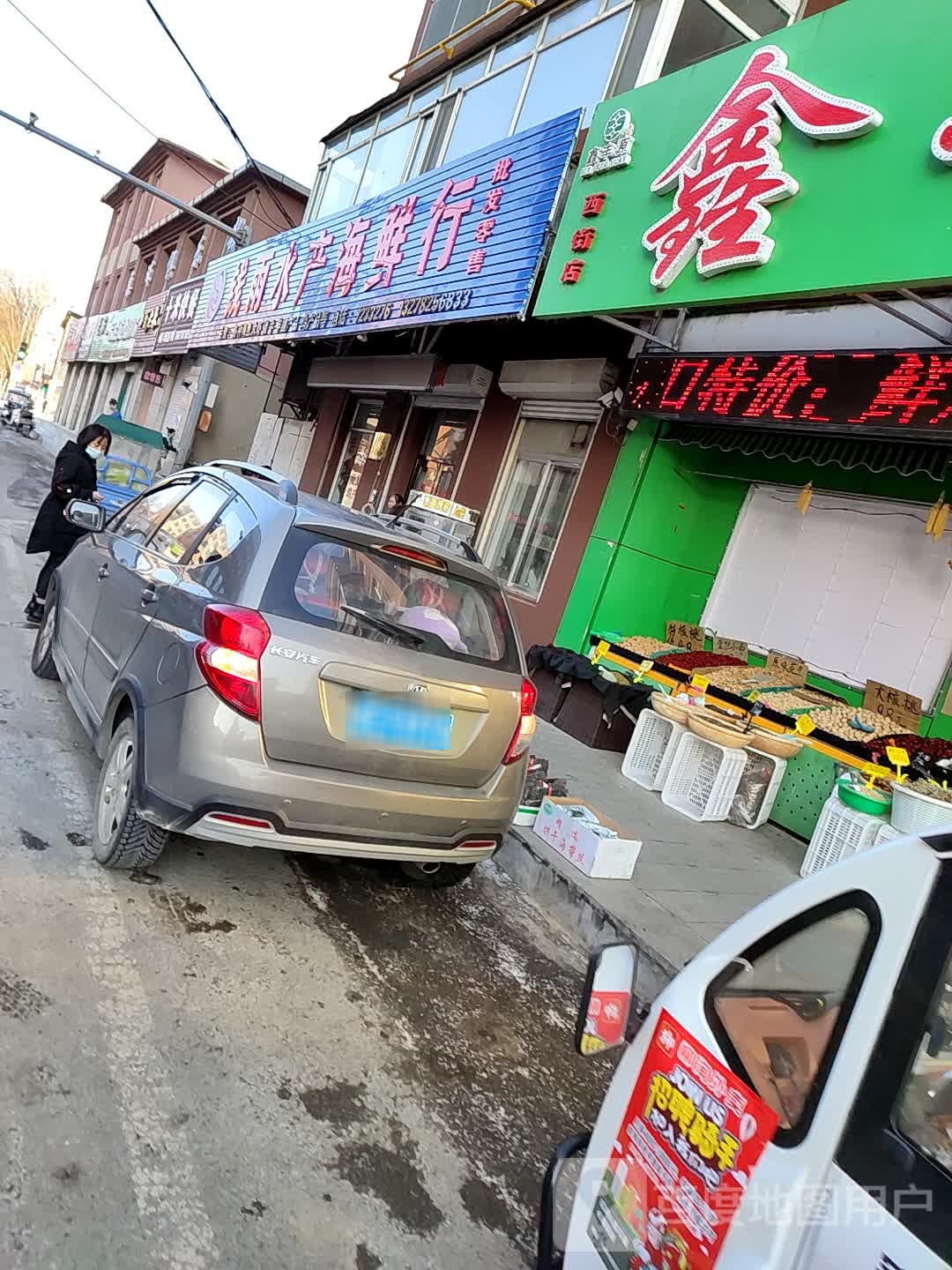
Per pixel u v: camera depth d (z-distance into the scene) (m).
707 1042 1.68
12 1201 2.06
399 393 13.34
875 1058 1.37
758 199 5.37
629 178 6.63
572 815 5.05
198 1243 2.10
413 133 11.91
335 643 3.33
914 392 5.16
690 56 7.64
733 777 6.52
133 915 3.43
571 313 6.90
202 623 3.34
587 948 4.39
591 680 7.86
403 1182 2.51
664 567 8.46
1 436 33.09
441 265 8.73
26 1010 2.71
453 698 3.60
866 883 1.53
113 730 3.87
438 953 3.89
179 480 4.82
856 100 4.94
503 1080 3.14
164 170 34.12
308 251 12.48
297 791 3.26
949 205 4.39
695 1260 1.48
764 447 7.27
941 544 6.62
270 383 22.88
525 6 9.98
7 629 6.95
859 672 6.98
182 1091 2.58
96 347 37.62
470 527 7.02
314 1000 3.25
